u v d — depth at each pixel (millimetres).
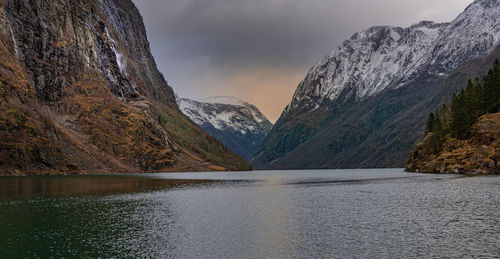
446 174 155250
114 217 63312
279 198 89625
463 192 87250
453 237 47562
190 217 63438
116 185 123875
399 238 47688
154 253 43062
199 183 144250
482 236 47750
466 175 140750
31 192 98938
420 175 164250
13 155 175375
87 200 84000
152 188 115812
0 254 42812
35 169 180875
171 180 160375
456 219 57562
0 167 169500
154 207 74312
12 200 83125
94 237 49969
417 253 41688
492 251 42000
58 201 81812
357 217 61594
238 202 82250
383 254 41531
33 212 67562
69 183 128750
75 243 47125
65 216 63906
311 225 56219
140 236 50344
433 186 105500
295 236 49688
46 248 44969
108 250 44156
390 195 89875
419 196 84625
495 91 160500
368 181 147125
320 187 122375
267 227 55312
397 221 57469
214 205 77312
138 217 63281
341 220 59438
